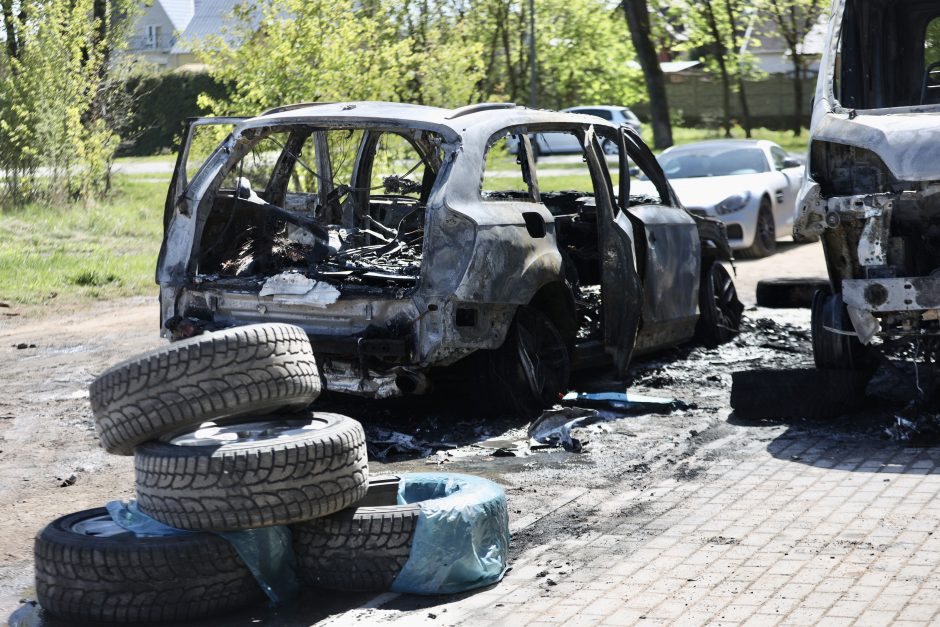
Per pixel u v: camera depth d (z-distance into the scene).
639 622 6.12
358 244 11.84
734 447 9.89
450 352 9.95
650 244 12.45
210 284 10.80
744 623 6.04
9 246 25.19
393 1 33.50
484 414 11.03
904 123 10.05
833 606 6.20
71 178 32.88
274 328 7.11
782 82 72.88
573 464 9.52
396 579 6.72
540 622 6.21
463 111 10.96
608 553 7.29
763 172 24.83
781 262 23.36
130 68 38.09
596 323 12.56
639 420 11.02
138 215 32.16
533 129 11.27
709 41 64.81
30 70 31.48
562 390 11.41
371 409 11.48
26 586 7.08
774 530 7.55
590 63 67.56
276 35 24.69
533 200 11.48
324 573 6.76
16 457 10.12
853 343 11.03
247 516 6.38
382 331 9.98
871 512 7.84
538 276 10.70
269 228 11.50
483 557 6.85
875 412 10.92
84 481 9.37
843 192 10.30
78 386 13.22
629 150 13.22
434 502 6.86
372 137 13.44
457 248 9.94
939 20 12.65
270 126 11.09
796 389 10.76
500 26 55.06
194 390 6.77
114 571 6.34
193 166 26.05
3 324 18.14
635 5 56.28
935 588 6.38
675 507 8.22
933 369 10.72
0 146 31.11
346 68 24.83
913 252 10.41
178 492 6.40
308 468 6.50
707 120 73.19
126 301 20.66
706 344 14.79
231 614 6.55
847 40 12.29
